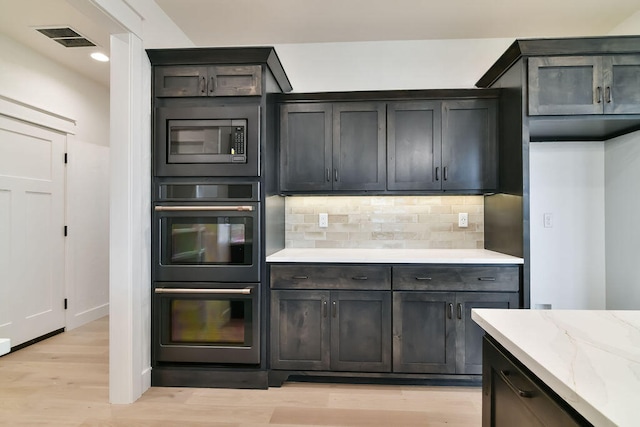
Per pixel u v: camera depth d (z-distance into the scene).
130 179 2.21
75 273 3.66
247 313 2.37
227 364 2.40
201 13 2.58
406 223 2.97
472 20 2.66
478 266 2.32
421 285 2.35
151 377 2.41
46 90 3.31
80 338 3.33
